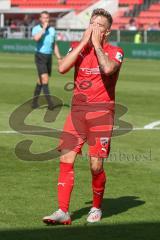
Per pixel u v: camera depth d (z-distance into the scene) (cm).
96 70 2442
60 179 2442
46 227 2405
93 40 2408
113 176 3281
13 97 6656
